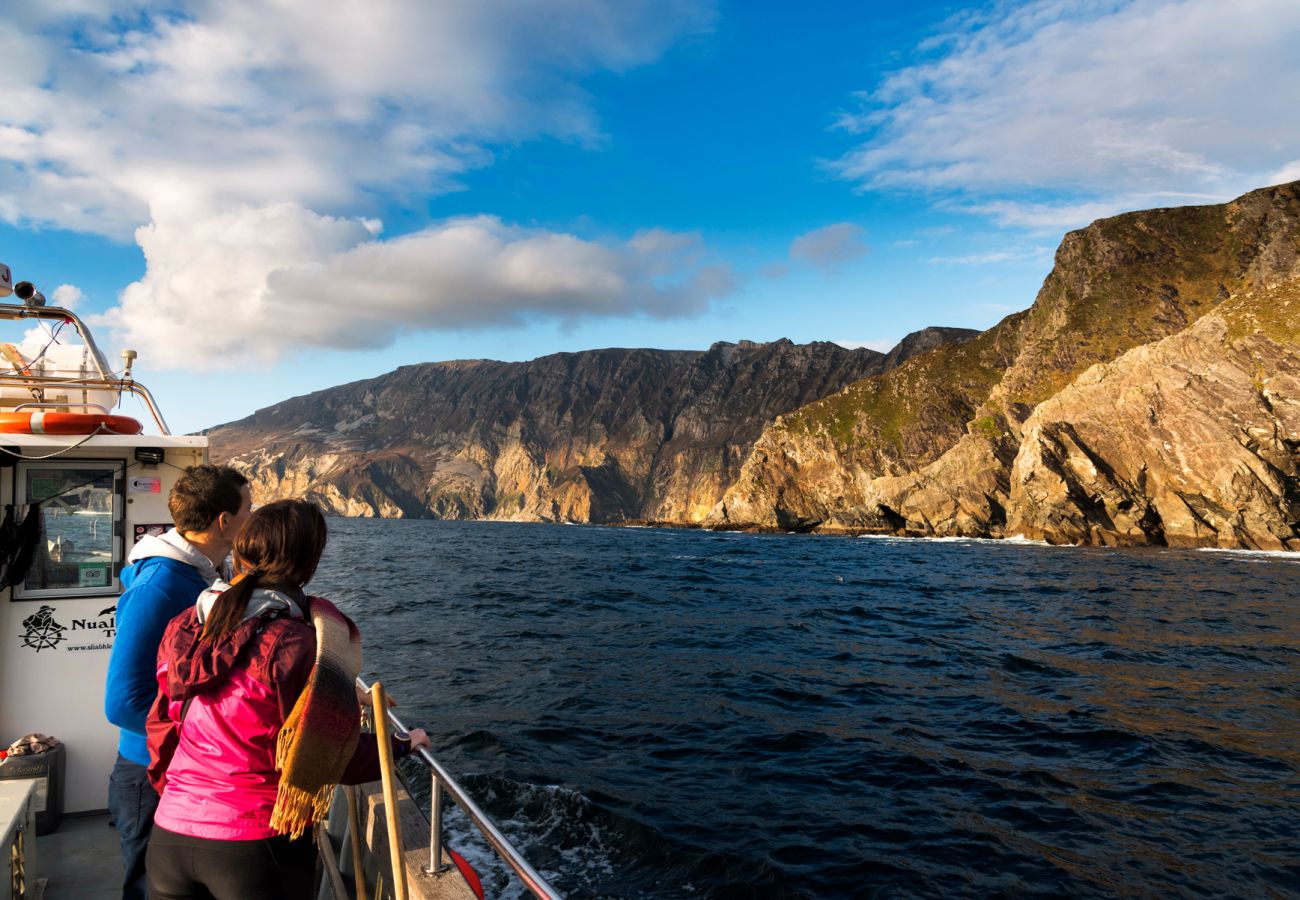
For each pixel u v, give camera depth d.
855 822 9.80
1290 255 135.75
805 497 177.62
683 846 8.98
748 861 8.66
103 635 5.87
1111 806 10.48
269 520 2.71
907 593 39.84
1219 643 24.03
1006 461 126.88
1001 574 54.38
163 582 3.39
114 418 5.77
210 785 2.55
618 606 31.95
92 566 5.84
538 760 11.81
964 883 8.34
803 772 11.61
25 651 5.66
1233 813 10.29
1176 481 97.75
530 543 107.12
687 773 11.45
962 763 12.12
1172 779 11.53
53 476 5.73
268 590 2.62
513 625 25.86
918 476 134.50
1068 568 60.91
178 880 2.61
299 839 2.70
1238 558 76.19
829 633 25.42
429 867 3.82
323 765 2.36
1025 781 11.38
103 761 5.84
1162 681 18.28
